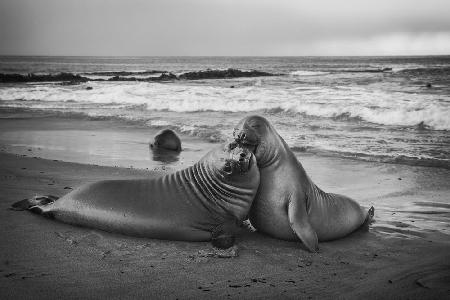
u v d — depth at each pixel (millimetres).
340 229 6379
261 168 6082
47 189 7953
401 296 4410
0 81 45281
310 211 6082
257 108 22188
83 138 15586
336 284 4707
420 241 6246
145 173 9695
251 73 59344
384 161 11844
